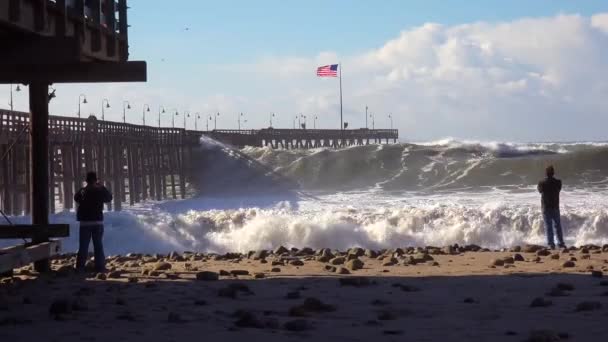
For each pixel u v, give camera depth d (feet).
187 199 190.08
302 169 204.13
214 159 220.43
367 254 59.36
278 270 49.44
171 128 204.95
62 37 46.44
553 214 69.72
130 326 28.68
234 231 95.96
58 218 110.42
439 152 197.67
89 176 54.44
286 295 36.42
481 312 31.09
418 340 25.44
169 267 52.06
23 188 130.93
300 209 125.59
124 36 59.06
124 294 38.29
